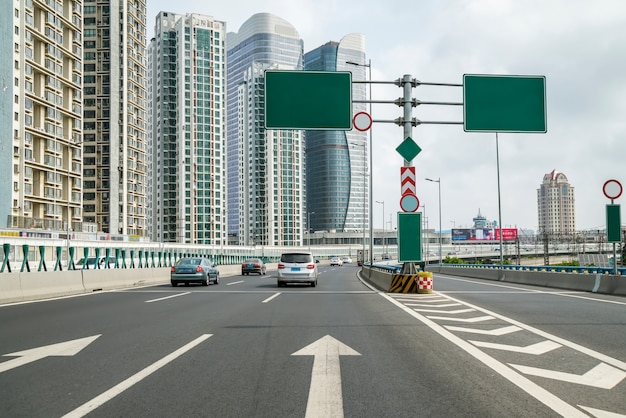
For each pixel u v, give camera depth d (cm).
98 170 10331
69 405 517
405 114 1889
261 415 485
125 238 9669
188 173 15175
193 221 15112
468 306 1490
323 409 502
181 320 1173
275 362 714
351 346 837
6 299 1652
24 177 7106
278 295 1955
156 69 15588
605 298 1791
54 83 7838
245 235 17950
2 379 623
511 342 877
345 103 1797
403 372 655
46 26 7700
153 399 538
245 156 18000
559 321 1154
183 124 15175
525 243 11919
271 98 1780
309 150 18825
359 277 3944
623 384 602
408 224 1962
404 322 1134
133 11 11031
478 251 12812
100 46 10425
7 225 6744
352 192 18162
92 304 1573
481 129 1830
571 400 534
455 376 635
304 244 18012
